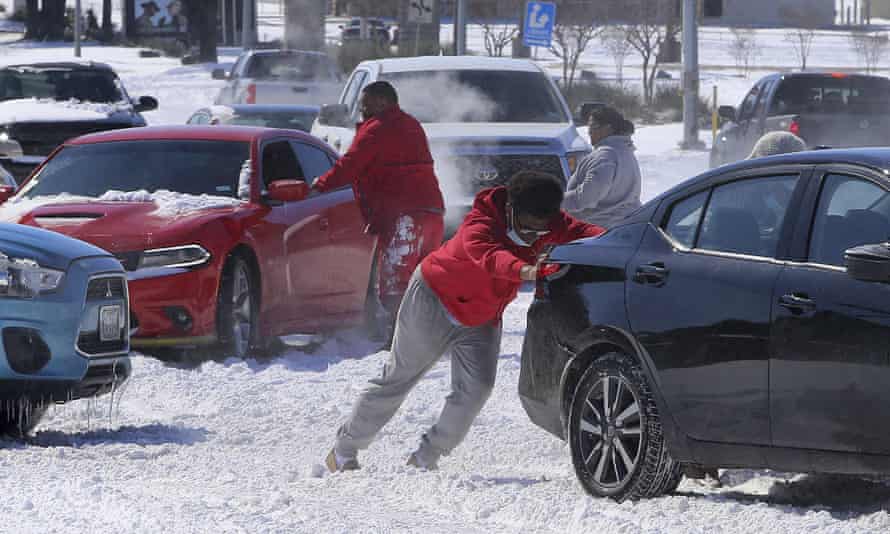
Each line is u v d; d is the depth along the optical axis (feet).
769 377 49.55
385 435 70.74
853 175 49.90
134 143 100.42
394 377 59.93
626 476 53.47
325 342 102.32
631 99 363.76
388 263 95.35
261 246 92.79
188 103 364.99
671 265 53.52
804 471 49.37
